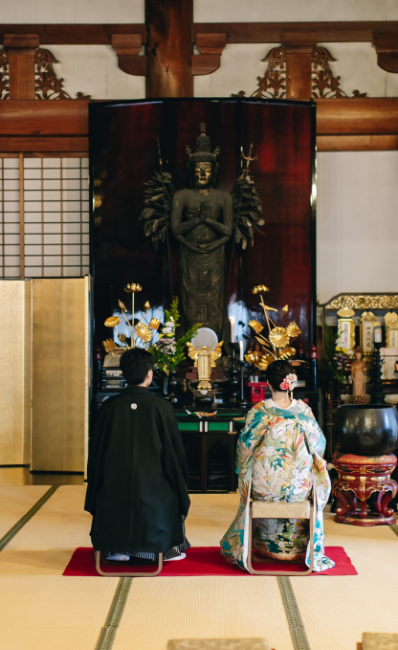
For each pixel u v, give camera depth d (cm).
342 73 645
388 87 644
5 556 336
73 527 387
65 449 546
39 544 356
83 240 646
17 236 645
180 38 639
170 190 587
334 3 644
